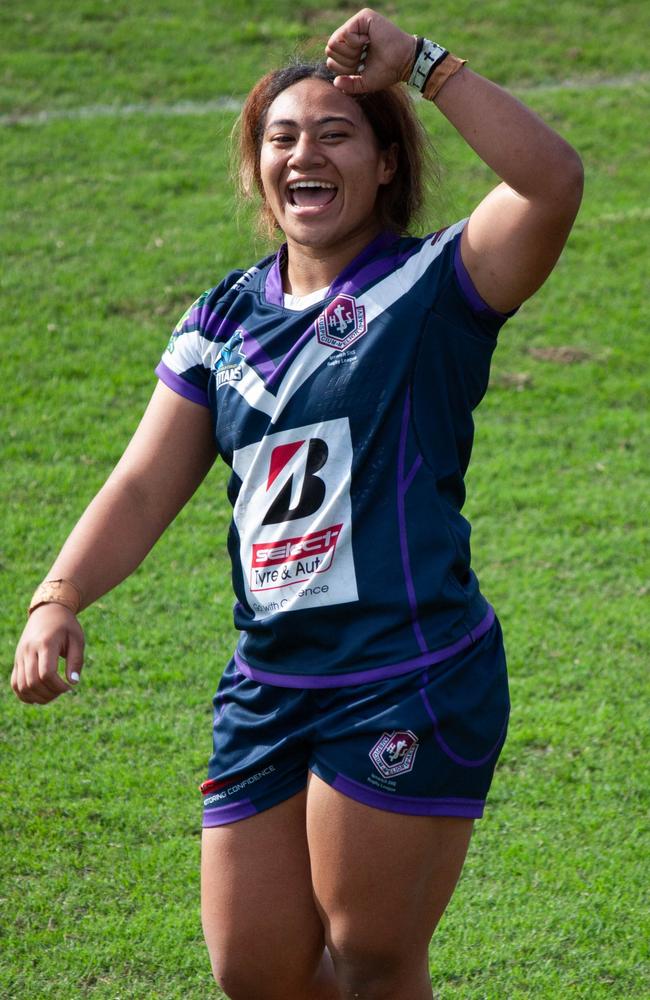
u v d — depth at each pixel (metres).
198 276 34.47
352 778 8.62
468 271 8.91
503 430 27.50
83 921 12.68
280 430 9.06
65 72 49.75
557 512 23.67
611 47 55.31
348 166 9.24
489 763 9.03
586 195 41.94
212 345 9.70
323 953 9.91
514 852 13.89
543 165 8.39
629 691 17.47
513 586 20.72
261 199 10.77
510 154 8.41
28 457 25.59
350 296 9.11
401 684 8.63
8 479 24.53
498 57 53.75
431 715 8.59
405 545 8.74
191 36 53.75
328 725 8.80
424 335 8.92
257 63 51.53
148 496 9.85
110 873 13.52
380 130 9.57
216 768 9.55
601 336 32.44
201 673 17.97
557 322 33.22
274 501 9.05
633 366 30.83
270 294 9.65
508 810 14.77
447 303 8.98
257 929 9.23
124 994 11.70
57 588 9.22
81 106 47.19
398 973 9.00
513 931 12.55
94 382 28.98
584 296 34.75
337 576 8.80
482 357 9.16
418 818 8.66
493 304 8.95
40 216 38.09
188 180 41.09
